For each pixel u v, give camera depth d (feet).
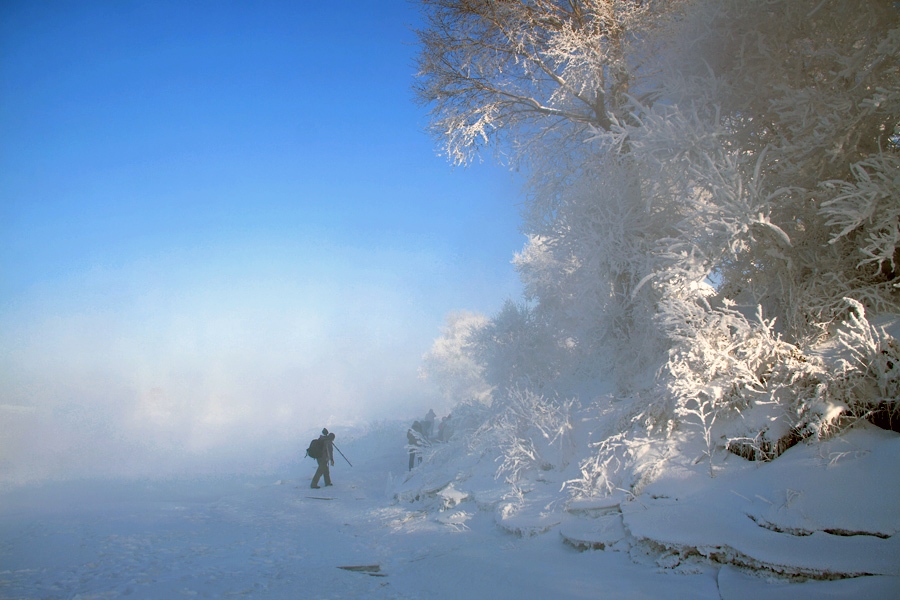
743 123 17.53
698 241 16.29
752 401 15.56
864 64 14.44
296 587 14.85
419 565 17.11
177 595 14.10
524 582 13.25
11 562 18.47
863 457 11.77
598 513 16.58
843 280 15.53
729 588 10.21
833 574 9.29
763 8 16.15
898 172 12.10
